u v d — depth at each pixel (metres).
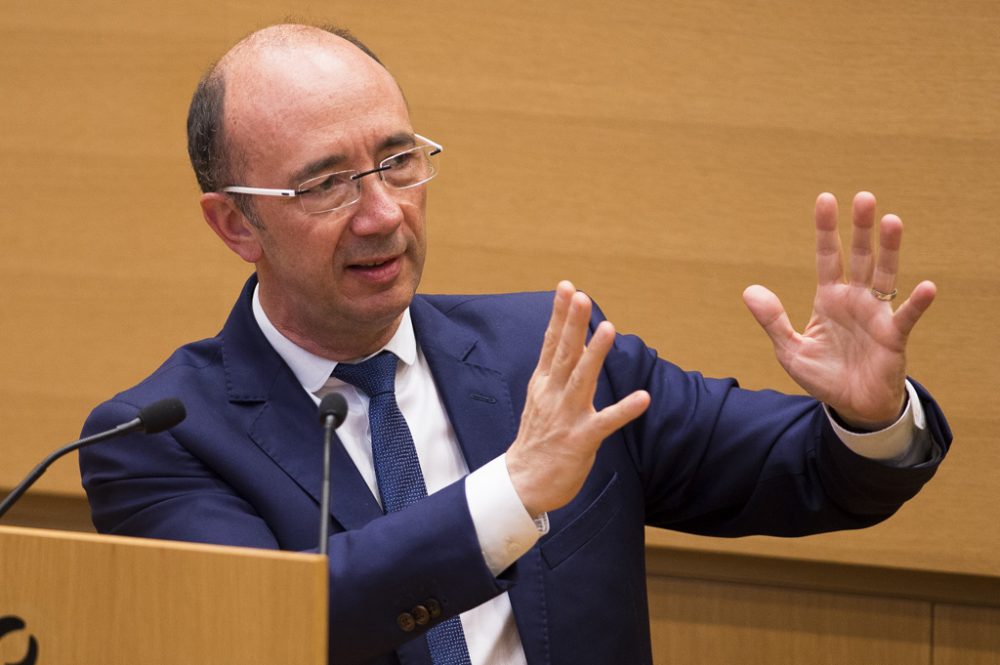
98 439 4.05
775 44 7.90
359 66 4.84
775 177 7.96
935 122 7.79
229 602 3.40
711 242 8.05
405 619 4.20
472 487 4.20
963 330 7.84
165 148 8.55
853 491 4.92
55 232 8.69
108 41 8.58
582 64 8.11
